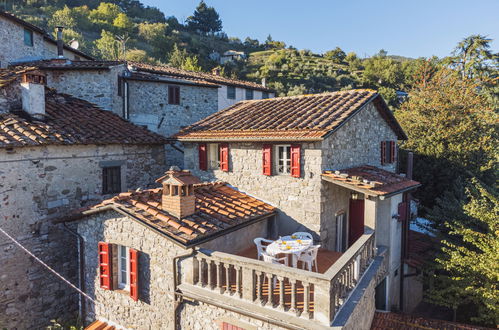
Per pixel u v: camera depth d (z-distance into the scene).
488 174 17.39
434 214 13.28
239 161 11.53
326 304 6.01
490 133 18.97
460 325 9.38
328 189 10.34
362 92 12.54
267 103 14.15
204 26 96.81
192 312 7.68
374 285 9.04
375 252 9.52
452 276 11.31
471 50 31.94
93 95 16.47
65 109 12.96
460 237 12.09
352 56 74.75
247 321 6.89
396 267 11.38
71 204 10.98
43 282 10.34
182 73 22.56
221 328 7.23
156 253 8.09
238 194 11.00
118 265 9.00
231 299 7.00
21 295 9.80
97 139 11.30
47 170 10.30
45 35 20.81
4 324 9.41
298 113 11.62
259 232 10.41
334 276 6.14
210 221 8.34
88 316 9.57
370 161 13.09
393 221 10.88
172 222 7.72
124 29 68.19
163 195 8.29
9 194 9.41
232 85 24.47
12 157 9.43
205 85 20.86
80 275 9.54
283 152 10.70
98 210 8.59
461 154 17.53
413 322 9.38
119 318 8.89
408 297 12.54
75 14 65.19
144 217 7.74
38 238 10.16
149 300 8.27
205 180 12.52
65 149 10.75
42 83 11.24
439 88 21.50
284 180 10.53
